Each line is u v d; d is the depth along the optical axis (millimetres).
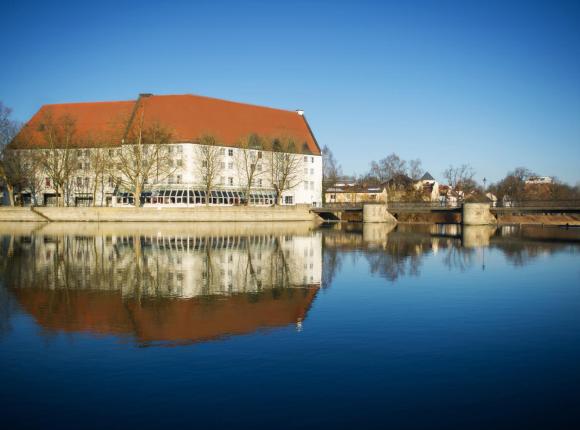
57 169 98625
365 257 45156
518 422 13164
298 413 13562
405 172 185875
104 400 14305
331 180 170625
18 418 13352
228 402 14172
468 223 95875
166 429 12781
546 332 20891
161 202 107562
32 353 17938
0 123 95688
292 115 137625
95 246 52094
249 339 19594
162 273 35219
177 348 18500
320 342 19250
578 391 14984
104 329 20938
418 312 24031
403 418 13336
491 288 30359
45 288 29562
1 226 82625
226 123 121250
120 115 113500
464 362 17250
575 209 87625
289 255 46031
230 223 97125
